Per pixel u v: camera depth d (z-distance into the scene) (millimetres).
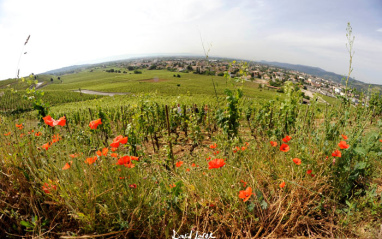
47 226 1298
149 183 1877
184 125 7688
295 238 1460
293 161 1902
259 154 2510
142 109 5824
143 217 1488
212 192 1816
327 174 1950
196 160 3182
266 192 1916
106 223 1304
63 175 1480
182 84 107812
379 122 3088
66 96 73750
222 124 4125
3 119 2428
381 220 1604
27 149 1732
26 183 1440
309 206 1779
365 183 2170
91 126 1763
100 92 94812
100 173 1600
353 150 2039
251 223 1528
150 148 5867
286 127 4230
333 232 1554
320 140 2467
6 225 1228
